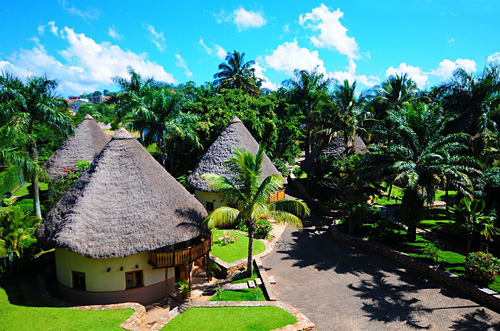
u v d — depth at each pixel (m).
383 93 45.41
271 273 19.00
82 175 17.89
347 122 36.19
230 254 21.19
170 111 37.06
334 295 16.31
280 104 49.72
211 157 29.31
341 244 23.27
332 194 30.61
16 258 18.73
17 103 24.42
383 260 20.30
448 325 13.59
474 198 20.61
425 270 18.14
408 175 18.89
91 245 15.18
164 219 16.89
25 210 27.69
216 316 13.80
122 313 14.31
